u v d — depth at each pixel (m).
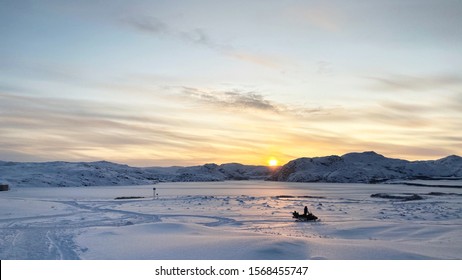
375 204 73.00
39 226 37.88
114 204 71.19
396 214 52.41
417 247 24.86
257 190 180.75
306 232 35.06
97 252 23.25
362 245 24.23
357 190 177.75
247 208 62.25
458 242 27.77
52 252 23.69
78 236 29.83
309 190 179.38
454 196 104.50
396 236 32.28
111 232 31.30
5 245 26.22
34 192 134.25
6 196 103.88
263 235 29.14
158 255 22.09
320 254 21.75
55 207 63.03
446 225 38.31
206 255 21.94
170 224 35.56
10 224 39.62
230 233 30.83
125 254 22.53
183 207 64.19
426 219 46.44
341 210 59.38
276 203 74.88
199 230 32.62
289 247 23.25
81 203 73.50
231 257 21.41
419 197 95.56
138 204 71.25
